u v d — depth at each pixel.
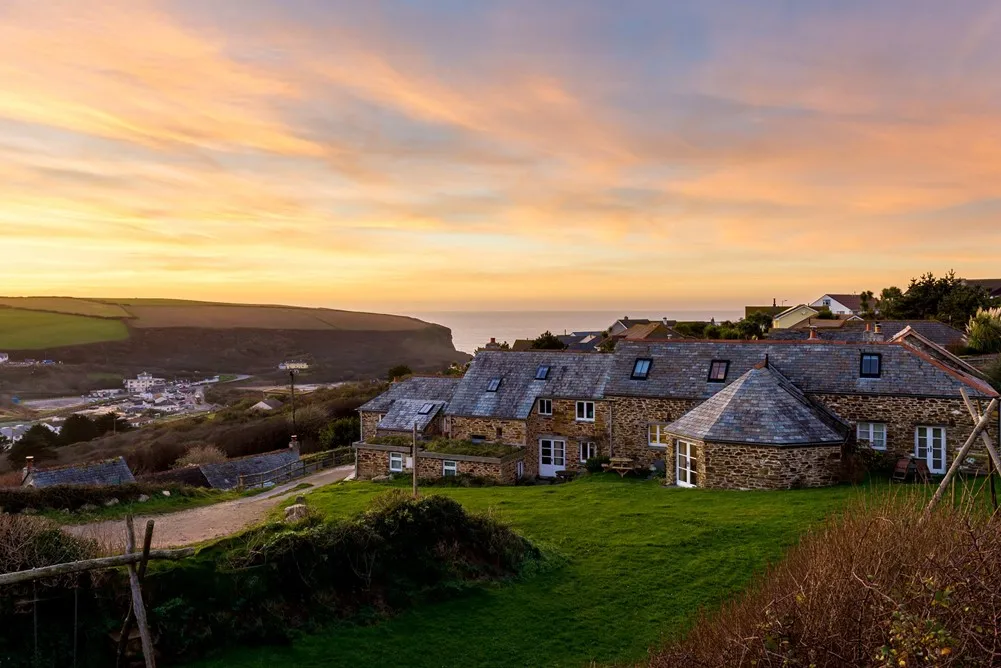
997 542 9.20
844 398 29.52
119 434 67.38
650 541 20.44
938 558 9.55
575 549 20.36
